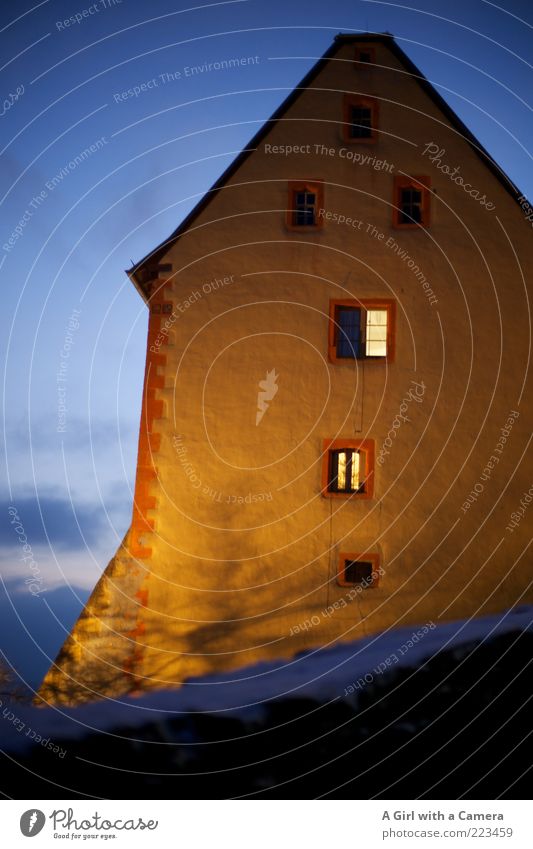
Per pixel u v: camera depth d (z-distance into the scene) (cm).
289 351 2980
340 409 2944
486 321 2955
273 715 2381
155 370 2992
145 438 2962
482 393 2927
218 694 2614
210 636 2839
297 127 3066
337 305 2989
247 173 3062
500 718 2155
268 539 2886
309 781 2055
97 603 2894
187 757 2195
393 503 2884
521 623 2652
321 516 2891
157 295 3027
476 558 2853
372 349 2980
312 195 3058
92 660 2842
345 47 3084
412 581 2844
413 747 2117
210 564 2881
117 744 2275
